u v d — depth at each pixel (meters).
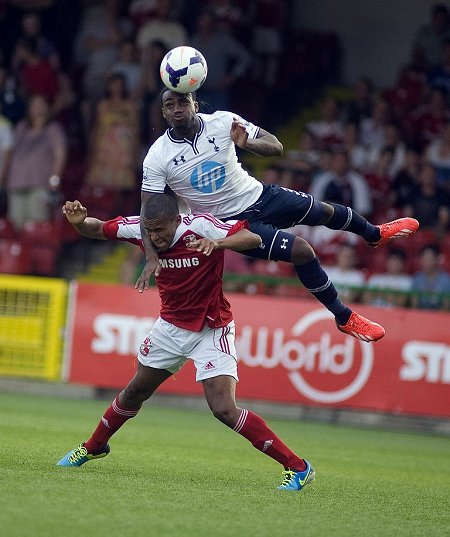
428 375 45.59
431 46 65.12
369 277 50.62
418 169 58.16
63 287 48.59
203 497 21.94
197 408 48.56
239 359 46.53
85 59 66.81
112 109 60.69
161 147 24.48
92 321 47.97
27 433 32.88
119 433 35.53
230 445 34.84
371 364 45.91
